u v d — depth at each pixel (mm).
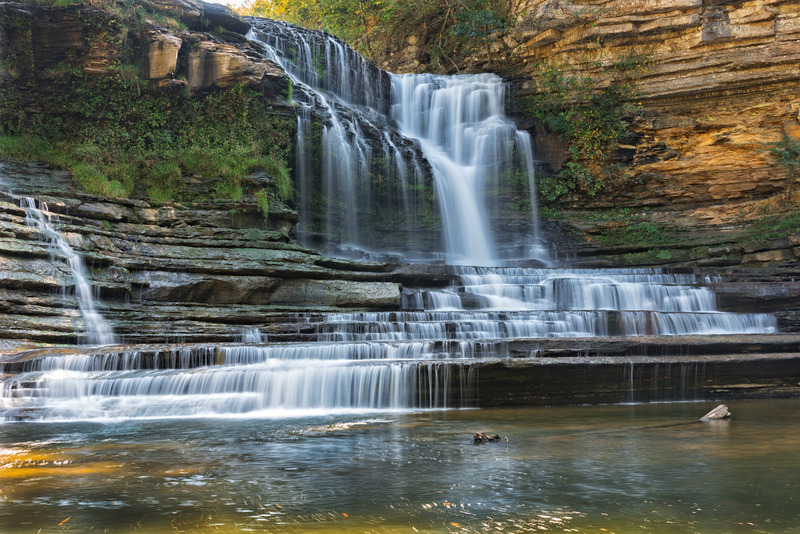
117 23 21750
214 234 19531
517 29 29234
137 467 7371
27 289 15445
